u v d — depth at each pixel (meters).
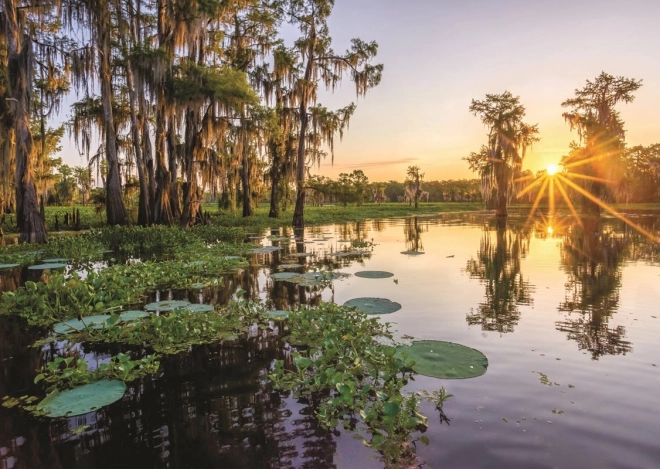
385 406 2.82
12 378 3.76
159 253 13.09
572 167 35.00
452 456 2.43
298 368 3.57
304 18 22.27
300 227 24.94
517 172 34.75
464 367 3.72
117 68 21.64
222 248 13.28
